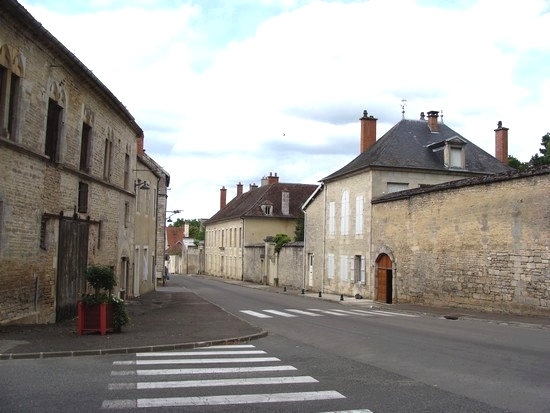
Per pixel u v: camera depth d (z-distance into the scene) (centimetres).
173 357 1023
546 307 1797
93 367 896
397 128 3416
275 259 4759
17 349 1024
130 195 2508
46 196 1489
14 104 1314
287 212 5981
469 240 2162
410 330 1500
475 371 880
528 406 657
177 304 2403
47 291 1501
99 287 1308
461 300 2195
